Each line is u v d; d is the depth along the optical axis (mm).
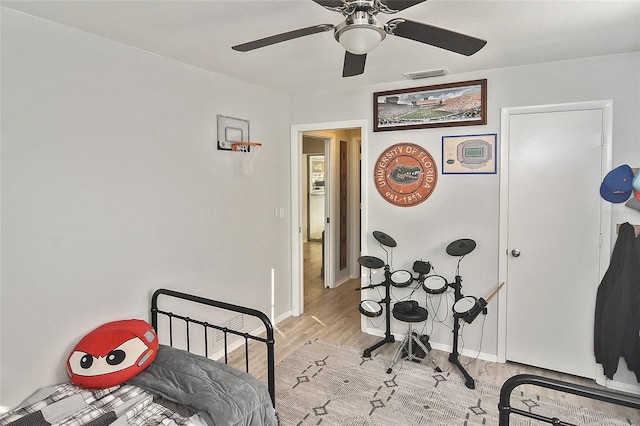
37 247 2086
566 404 2635
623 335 2674
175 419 1869
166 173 2785
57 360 2188
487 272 3217
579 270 2902
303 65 2961
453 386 2863
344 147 5613
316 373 3057
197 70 3002
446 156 3316
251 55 2719
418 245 3486
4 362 1975
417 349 3373
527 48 2592
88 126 2297
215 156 3199
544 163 2969
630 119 2695
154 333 2408
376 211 3656
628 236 2662
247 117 3514
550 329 3029
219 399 1940
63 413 1907
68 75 2189
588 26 2217
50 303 2148
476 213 3230
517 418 2488
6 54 1933
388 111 3521
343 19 2111
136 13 2020
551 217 2971
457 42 1676
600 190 2621
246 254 3584
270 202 3875
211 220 3186
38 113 2064
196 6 1948
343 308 4535
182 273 2943
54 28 2117
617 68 2713
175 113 2836
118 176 2471
